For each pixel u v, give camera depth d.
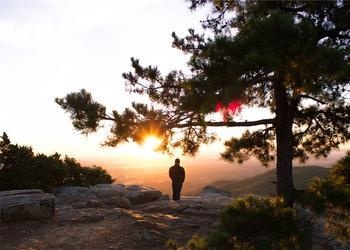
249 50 7.77
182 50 11.76
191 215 16.94
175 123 9.74
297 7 9.59
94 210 16.94
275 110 11.09
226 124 10.19
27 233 13.56
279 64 7.31
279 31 7.58
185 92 8.95
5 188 19.72
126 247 12.19
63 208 17.28
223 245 7.52
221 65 7.97
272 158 12.64
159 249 12.34
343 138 11.52
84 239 12.87
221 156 12.95
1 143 20.52
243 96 8.22
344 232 8.63
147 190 21.66
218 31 11.69
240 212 7.81
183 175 21.02
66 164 25.02
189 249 7.95
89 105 8.85
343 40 9.36
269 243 7.44
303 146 12.52
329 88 8.20
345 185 8.46
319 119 11.47
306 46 7.41
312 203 7.76
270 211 7.91
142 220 14.69
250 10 9.59
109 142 9.59
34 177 20.64
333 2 9.01
